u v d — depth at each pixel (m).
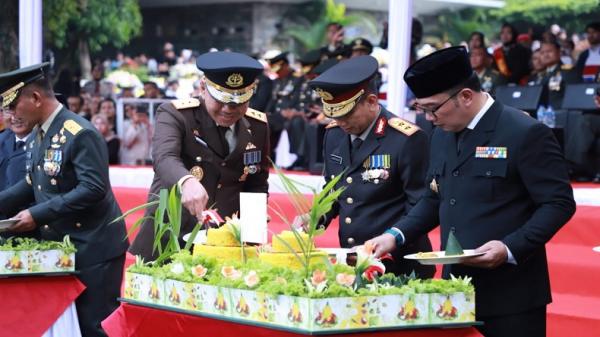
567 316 6.34
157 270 4.41
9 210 6.00
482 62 12.54
